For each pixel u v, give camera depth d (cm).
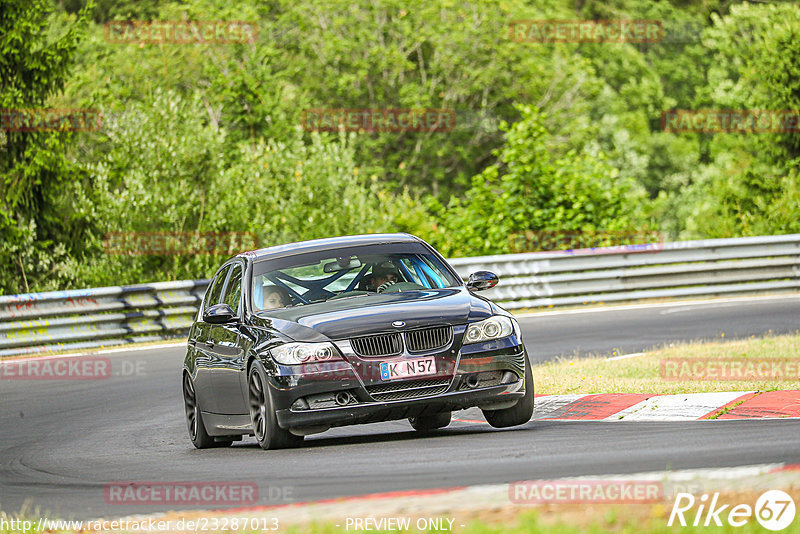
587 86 19650
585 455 2584
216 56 17088
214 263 9725
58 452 3666
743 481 2028
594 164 10500
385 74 19125
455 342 3075
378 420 3038
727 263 8569
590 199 10325
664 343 5716
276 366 3053
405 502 2078
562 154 18662
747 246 8638
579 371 4603
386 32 19362
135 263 9512
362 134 18250
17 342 6850
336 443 3297
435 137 19038
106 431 4150
